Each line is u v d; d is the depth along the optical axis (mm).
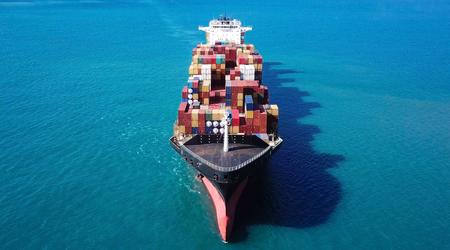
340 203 33906
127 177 37625
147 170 39000
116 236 29672
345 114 55188
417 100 61344
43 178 36781
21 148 42406
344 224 31281
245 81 39188
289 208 33000
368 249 28750
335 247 28906
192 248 28672
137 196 34625
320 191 35562
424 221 31844
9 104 55594
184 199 34281
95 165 39625
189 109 36406
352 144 45469
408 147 44781
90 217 31641
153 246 28781
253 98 37844
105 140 45375
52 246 28359
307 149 43875
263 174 36062
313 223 31328
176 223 31188
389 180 37750
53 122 49938
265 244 29062
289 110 56625
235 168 28281
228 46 56844
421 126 50969
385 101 60844
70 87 64625
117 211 32500
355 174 38688
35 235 29344
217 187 29594
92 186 35875
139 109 55750
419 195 35344
